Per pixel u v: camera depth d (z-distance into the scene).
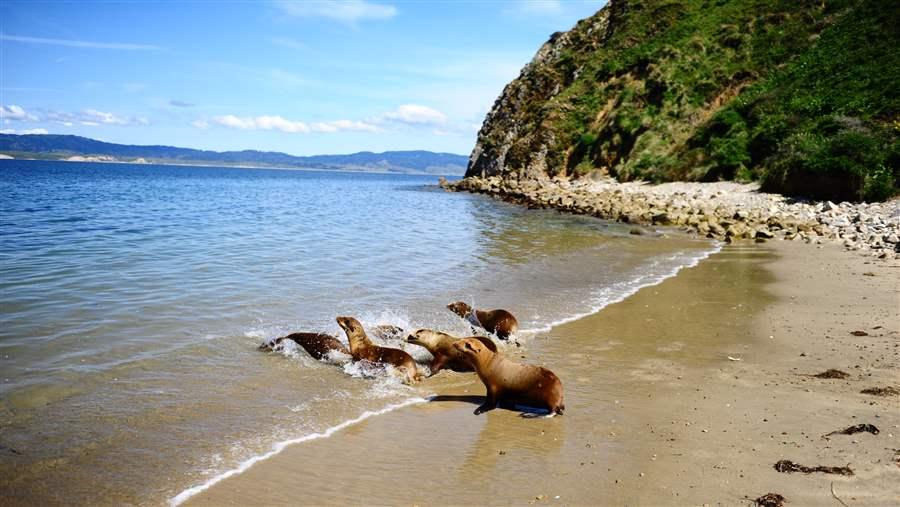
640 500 5.44
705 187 38.09
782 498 5.40
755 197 32.75
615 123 49.44
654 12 59.25
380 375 8.81
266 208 38.22
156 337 9.96
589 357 9.51
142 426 6.80
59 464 5.93
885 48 39.62
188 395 7.71
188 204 40.66
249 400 7.66
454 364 9.42
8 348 9.10
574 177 49.53
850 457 6.13
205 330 10.47
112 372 8.37
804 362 9.19
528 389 7.56
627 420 7.18
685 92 47.94
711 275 16.31
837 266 17.09
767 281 15.37
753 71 46.22
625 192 39.53
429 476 5.89
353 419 7.23
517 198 44.25
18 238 20.47
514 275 16.09
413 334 9.35
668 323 11.50
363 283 14.62
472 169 64.50
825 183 30.06
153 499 5.38
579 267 17.47
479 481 5.80
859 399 7.66
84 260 16.47
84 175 102.56
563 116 54.06
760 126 39.69
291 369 8.88
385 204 42.75
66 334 9.90
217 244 20.23
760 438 6.61
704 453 6.29
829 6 48.22
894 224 22.42
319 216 32.53
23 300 11.90
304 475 5.86
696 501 5.40
